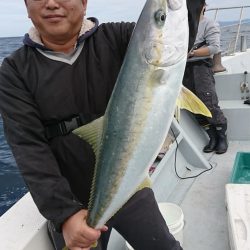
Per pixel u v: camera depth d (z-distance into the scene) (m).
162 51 0.88
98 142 1.02
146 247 1.31
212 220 2.01
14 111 1.14
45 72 1.17
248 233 1.45
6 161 5.07
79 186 1.28
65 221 1.12
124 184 0.99
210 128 2.88
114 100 0.96
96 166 1.03
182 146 2.63
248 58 4.28
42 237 1.37
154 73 0.89
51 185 1.12
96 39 1.21
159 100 0.91
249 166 2.43
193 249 1.82
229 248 1.78
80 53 1.20
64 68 1.18
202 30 2.89
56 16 1.08
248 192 1.70
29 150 1.14
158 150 0.95
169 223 1.73
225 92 3.13
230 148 2.89
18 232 1.34
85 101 1.20
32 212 1.46
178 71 0.90
